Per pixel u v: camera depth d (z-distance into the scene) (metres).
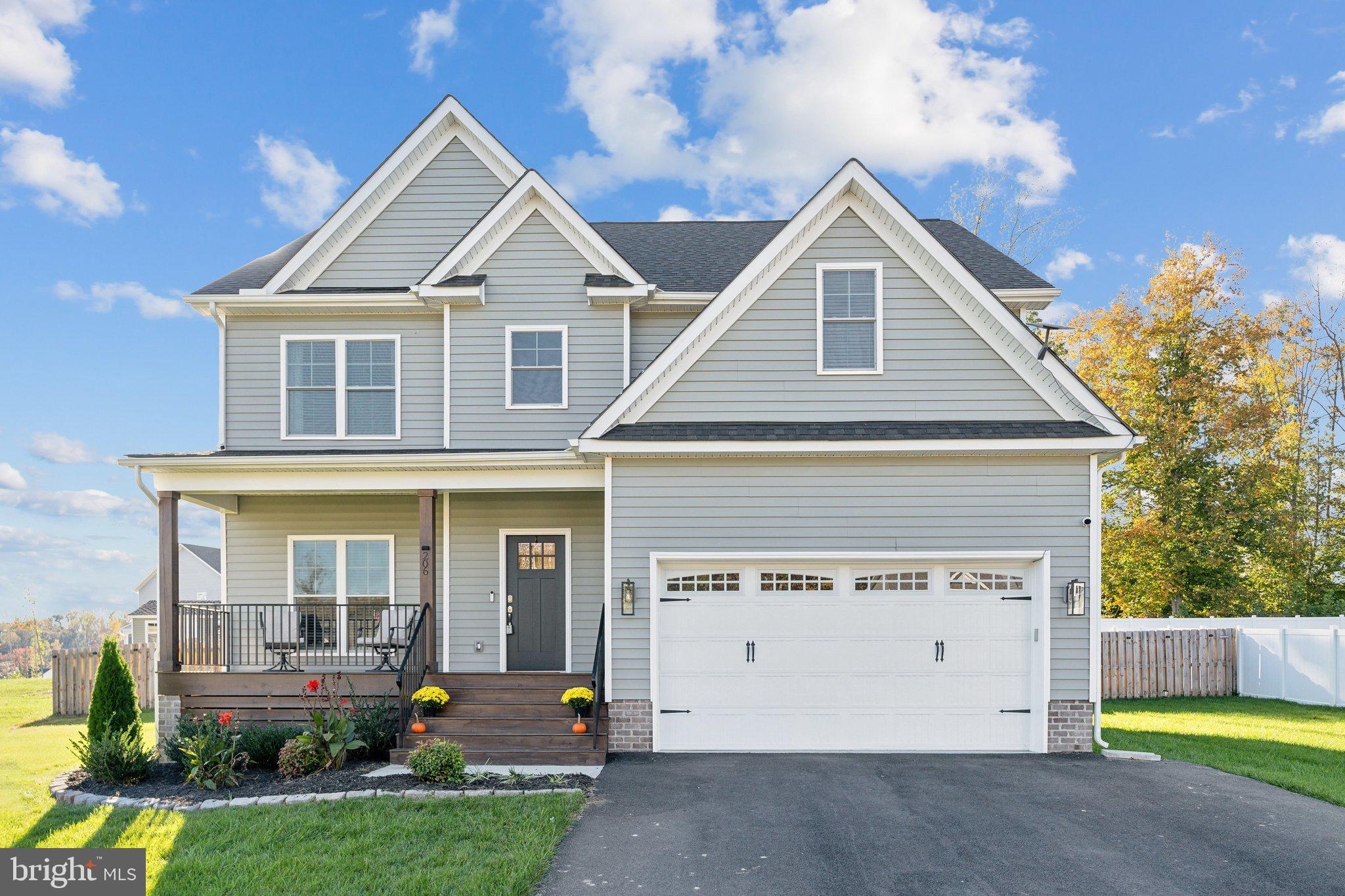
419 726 10.73
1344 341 29.41
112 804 8.73
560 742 10.61
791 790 8.95
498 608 13.48
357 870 6.73
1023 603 11.16
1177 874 6.70
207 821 8.00
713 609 11.22
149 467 11.89
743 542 11.12
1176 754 10.84
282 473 12.05
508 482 12.12
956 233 16.53
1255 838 7.51
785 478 11.19
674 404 11.67
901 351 11.70
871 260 11.81
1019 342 11.45
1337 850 7.23
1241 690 17.33
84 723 15.07
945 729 11.06
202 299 13.71
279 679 11.70
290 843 7.36
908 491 11.13
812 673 11.14
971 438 10.84
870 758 10.48
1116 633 16.78
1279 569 26.03
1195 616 23.89
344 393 13.92
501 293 13.75
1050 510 11.06
